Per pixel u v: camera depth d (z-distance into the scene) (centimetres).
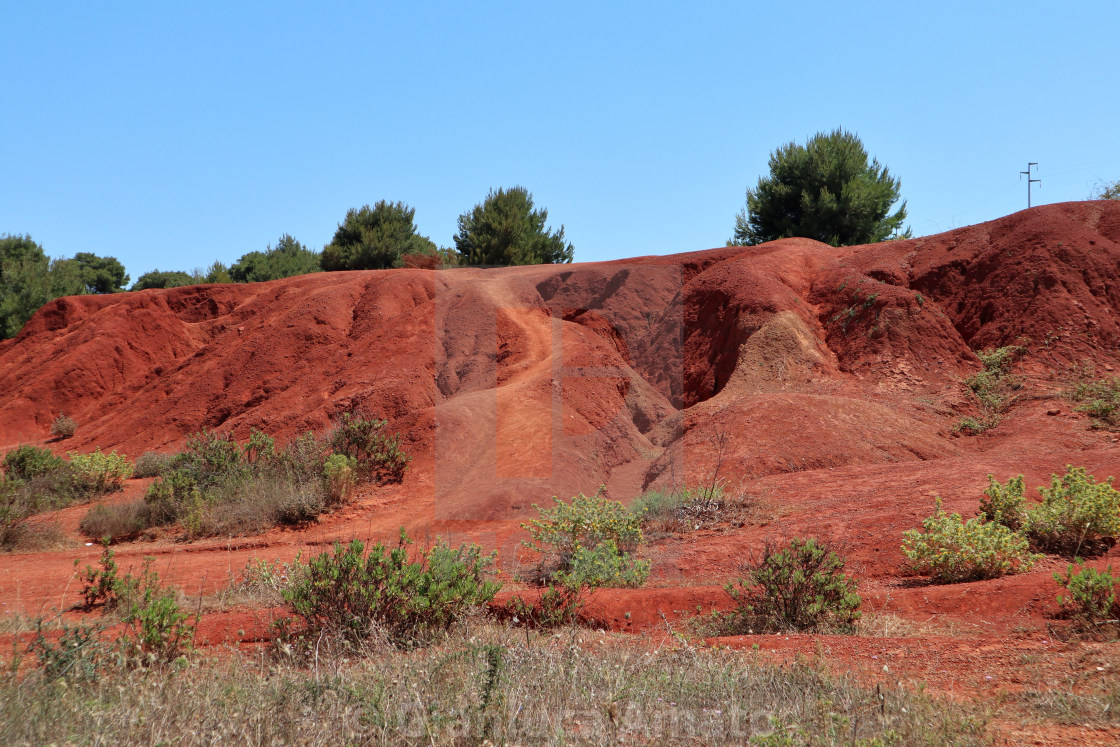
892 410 1720
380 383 1894
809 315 2275
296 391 2091
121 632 592
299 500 1306
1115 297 2120
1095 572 584
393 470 1492
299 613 566
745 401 1619
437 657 462
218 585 862
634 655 474
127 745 328
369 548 1021
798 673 438
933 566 784
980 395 1925
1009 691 437
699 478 1271
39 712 366
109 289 6306
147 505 1358
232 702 377
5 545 1170
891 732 342
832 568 680
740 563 845
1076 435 1544
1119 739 353
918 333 2100
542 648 481
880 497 1065
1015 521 887
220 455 1538
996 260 2302
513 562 820
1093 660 474
